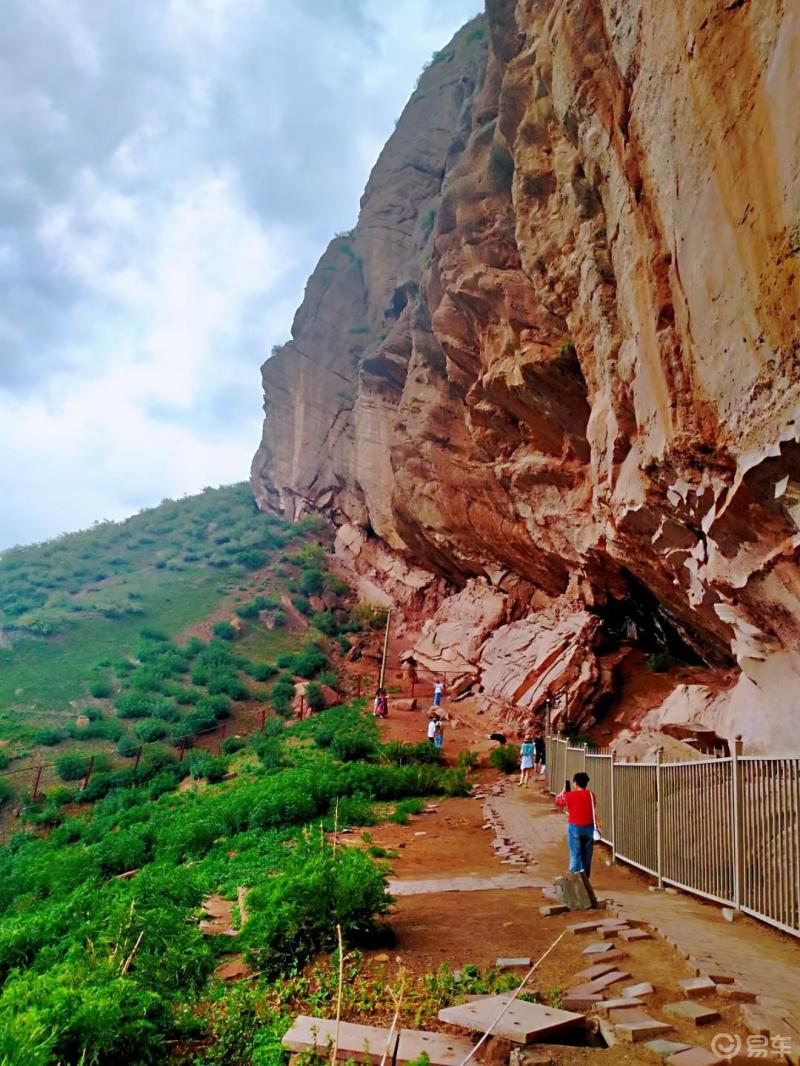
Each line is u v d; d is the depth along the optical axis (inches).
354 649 1604.3
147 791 1018.7
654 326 462.6
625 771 438.3
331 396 2218.3
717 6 322.0
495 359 993.5
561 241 709.9
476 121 1084.5
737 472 375.9
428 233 1635.1
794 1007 182.5
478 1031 184.7
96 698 1395.2
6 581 2207.2
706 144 349.7
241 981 243.1
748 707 504.4
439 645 1365.7
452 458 1296.8
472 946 266.8
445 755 945.5
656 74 401.1
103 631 1756.9
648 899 330.6
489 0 837.2
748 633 489.1
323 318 2304.4
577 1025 185.3
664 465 489.1
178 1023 199.3
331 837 549.6
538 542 1103.6
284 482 2418.8
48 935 296.8
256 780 896.9
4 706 1337.4
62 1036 168.7
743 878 281.9
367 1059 171.5
